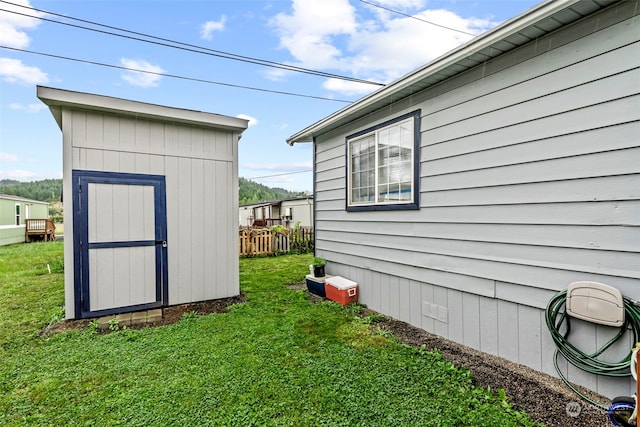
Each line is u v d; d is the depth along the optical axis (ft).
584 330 8.04
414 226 12.95
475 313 10.63
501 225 9.73
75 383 8.45
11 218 60.29
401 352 10.28
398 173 13.78
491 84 9.96
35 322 13.33
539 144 8.75
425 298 12.53
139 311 14.84
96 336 11.81
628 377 7.29
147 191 15.17
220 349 10.52
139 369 9.18
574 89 8.02
